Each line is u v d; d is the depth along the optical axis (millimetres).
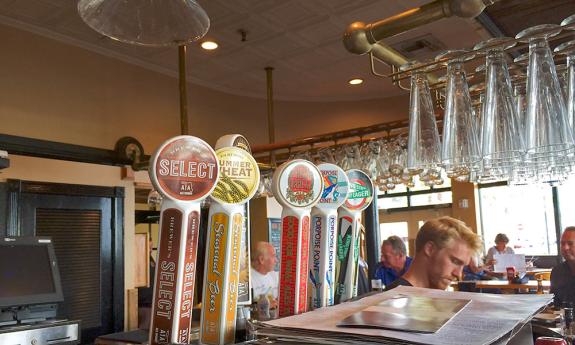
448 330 607
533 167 1319
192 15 1519
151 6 1473
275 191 845
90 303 4148
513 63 1245
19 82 3973
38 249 3043
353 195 983
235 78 5477
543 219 7352
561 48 1108
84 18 1483
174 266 710
